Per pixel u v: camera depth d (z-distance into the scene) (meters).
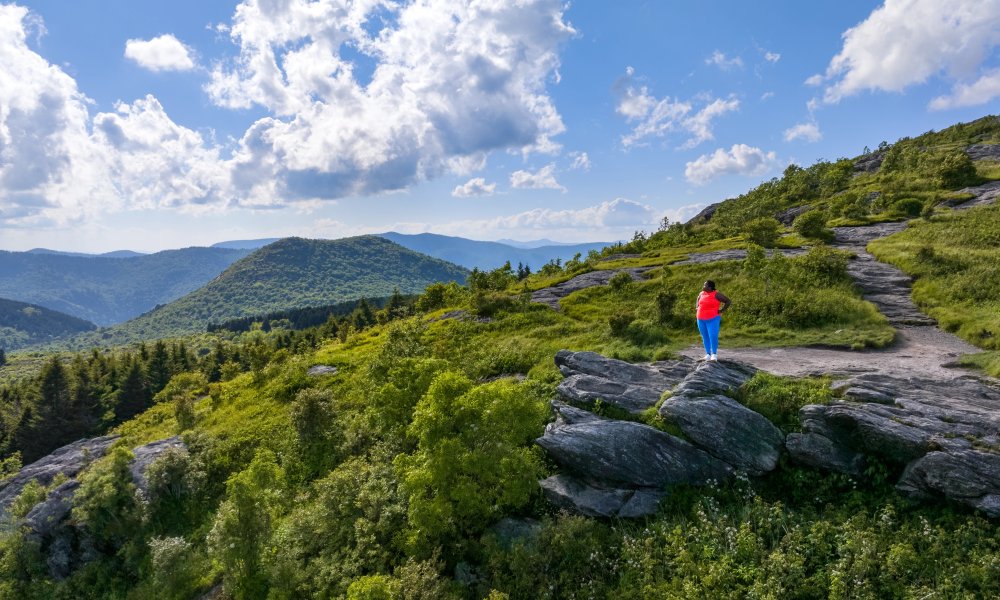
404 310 84.12
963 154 66.69
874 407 14.01
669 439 14.91
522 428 15.71
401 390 19.97
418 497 14.32
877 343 22.84
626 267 55.75
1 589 21.70
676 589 11.38
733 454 14.32
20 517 23.92
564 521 13.70
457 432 15.22
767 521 12.48
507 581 12.77
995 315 23.89
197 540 21.20
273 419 29.94
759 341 25.38
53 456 34.88
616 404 17.36
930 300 28.58
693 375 17.36
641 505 14.12
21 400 90.44
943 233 43.12
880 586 10.31
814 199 89.19
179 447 25.53
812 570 11.15
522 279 80.00
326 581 14.70
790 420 14.98
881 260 39.03
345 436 23.05
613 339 28.34
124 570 21.16
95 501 21.41
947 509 11.68
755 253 38.06
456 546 13.97
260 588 15.59
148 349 109.19
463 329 38.88
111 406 79.88
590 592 11.95
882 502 12.50
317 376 36.31
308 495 21.12
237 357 105.75
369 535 15.55
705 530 12.54
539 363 26.50
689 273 43.62
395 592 12.25
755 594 10.51
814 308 27.64
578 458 15.14
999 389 15.16
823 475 13.71
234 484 15.96
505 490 14.46
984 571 9.94
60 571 22.00
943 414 13.35
